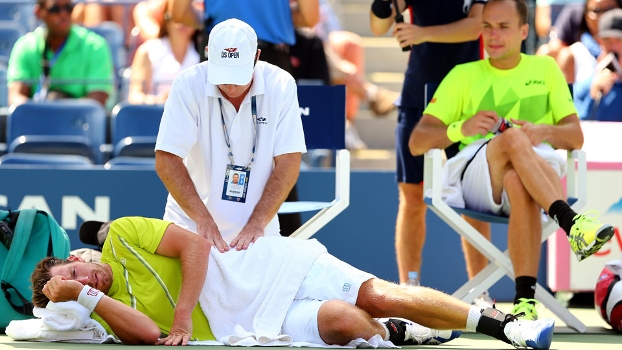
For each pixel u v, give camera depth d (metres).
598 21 30.30
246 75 16.22
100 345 15.20
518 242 18.80
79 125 27.47
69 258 16.22
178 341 15.12
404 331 16.25
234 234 17.22
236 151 17.02
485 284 19.78
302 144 17.19
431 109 20.91
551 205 18.41
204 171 17.20
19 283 17.52
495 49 20.58
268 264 15.88
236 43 16.17
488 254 19.83
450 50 22.41
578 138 20.33
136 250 15.84
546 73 20.94
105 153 27.16
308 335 15.45
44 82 29.09
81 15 33.59
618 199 23.84
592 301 25.66
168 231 15.80
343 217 25.34
